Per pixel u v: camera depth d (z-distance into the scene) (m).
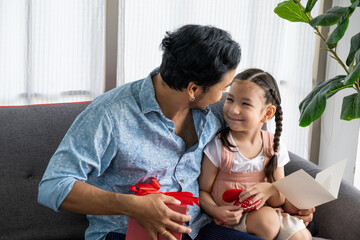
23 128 1.62
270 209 1.56
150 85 1.35
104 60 2.45
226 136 1.62
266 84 1.56
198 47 1.21
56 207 1.22
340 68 2.82
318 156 3.12
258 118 1.57
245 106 1.54
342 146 2.84
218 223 1.57
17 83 2.30
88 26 2.35
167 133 1.39
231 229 1.52
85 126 1.28
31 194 1.61
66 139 1.29
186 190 1.52
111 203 1.22
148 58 2.52
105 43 2.44
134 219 1.28
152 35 2.50
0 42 2.21
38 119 1.66
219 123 1.62
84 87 2.44
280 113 1.66
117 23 2.43
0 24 2.19
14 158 1.59
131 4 2.42
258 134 1.66
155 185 1.37
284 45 2.84
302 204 1.48
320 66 2.96
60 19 2.29
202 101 1.35
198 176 1.62
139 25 2.46
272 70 2.76
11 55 2.25
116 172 1.39
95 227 1.43
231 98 1.57
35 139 1.63
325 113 2.98
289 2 1.56
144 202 1.22
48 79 2.35
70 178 1.24
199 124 1.51
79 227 1.67
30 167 1.62
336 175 1.45
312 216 1.64
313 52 2.80
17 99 2.32
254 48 2.71
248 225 1.54
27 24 2.23
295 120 2.92
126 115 1.32
